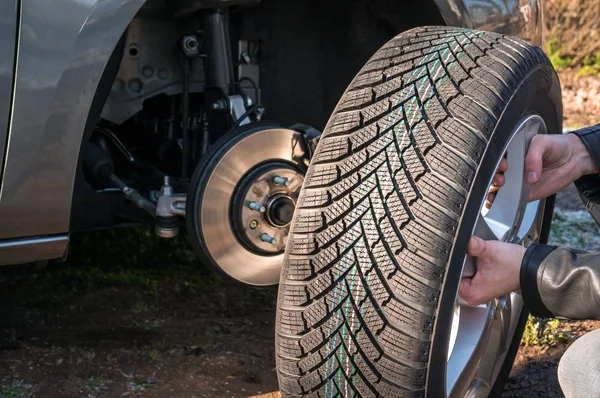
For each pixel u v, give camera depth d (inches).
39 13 79.0
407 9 104.6
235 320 126.8
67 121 81.7
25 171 81.0
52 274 137.3
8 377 101.0
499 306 87.0
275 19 113.0
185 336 118.7
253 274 96.4
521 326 98.4
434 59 73.7
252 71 111.3
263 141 92.7
